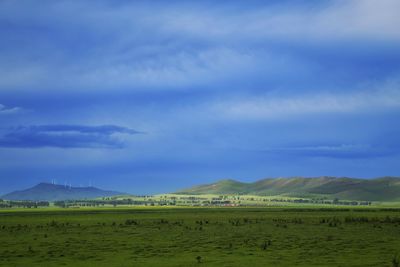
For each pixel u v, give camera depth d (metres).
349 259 44.88
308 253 49.72
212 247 56.38
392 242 59.56
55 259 47.31
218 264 42.44
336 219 115.38
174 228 89.06
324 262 43.00
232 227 89.94
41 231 84.00
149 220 126.31
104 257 48.53
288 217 139.88
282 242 60.62
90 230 85.44
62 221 125.50
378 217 132.62
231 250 53.25
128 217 154.50
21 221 128.75
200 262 43.97
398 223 98.25
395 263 40.28
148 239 66.75
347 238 65.00
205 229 85.19
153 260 45.91
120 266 42.03
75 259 47.28
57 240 66.00
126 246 58.03
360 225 91.94
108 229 87.62
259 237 67.81
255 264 42.22
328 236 67.94
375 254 48.44
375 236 67.94
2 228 93.88
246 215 165.38
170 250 53.97
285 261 44.03
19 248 56.56
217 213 196.62
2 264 44.06
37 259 47.34
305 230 80.12
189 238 67.69
